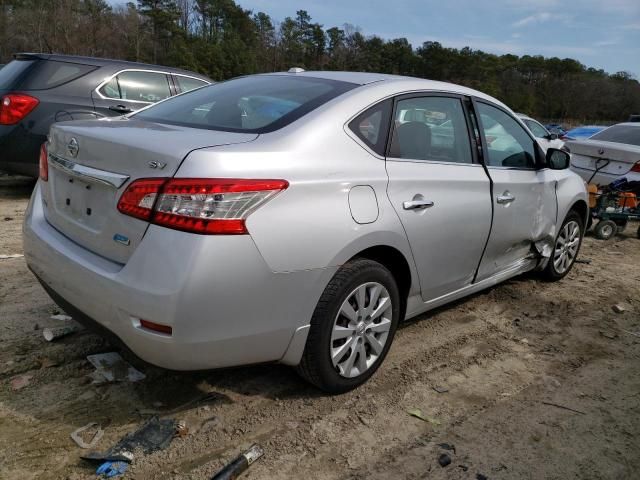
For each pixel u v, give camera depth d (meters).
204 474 2.31
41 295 3.88
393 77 3.37
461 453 2.57
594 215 7.04
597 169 7.86
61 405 2.69
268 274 2.35
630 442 2.75
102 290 2.34
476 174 3.53
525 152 4.17
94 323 2.47
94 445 2.44
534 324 4.10
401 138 3.09
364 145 2.85
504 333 3.90
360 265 2.75
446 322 4.00
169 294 2.17
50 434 2.49
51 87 6.38
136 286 2.23
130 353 2.43
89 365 3.05
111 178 2.39
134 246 2.30
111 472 2.27
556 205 4.49
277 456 2.46
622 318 4.36
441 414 2.86
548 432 2.78
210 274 2.20
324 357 2.71
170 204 2.21
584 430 2.82
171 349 2.23
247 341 2.41
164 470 2.31
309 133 2.65
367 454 2.52
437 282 3.36
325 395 2.93
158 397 2.81
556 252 4.88
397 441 2.62
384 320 3.02
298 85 3.20
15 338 3.27
